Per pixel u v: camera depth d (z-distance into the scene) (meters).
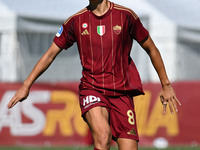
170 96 16.72
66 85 39.53
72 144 39.00
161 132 38.78
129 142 15.84
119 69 15.88
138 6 52.56
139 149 34.34
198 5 57.31
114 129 16.08
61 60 50.66
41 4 52.56
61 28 16.28
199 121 38.69
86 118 15.68
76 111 39.19
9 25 48.94
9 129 39.72
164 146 37.34
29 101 39.69
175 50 50.38
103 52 15.68
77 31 15.84
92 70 15.87
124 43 15.85
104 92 15.89
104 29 15.62
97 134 14.92
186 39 51.19
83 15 15.84
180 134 38.72
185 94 39.00
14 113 39.78
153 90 39.09
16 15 48.84
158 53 16.52
